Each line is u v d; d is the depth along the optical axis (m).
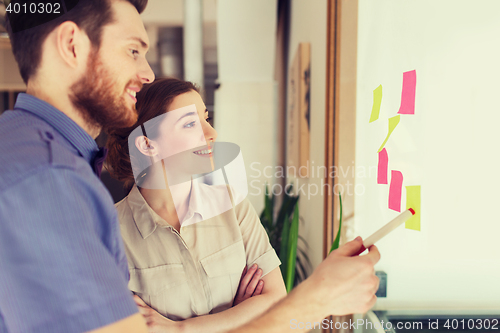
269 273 0.89
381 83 0.73
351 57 0.88
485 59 0.48
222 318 0.79
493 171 0.48
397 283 0.66
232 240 0.90
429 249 0.59
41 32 0.39
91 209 0.33
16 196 0.29
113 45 0.45
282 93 2.30
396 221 0.46
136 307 0.34
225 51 2.29
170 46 2.25
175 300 0.85
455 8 0.53
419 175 0.60
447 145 0.55
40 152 0.32
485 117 0.48
